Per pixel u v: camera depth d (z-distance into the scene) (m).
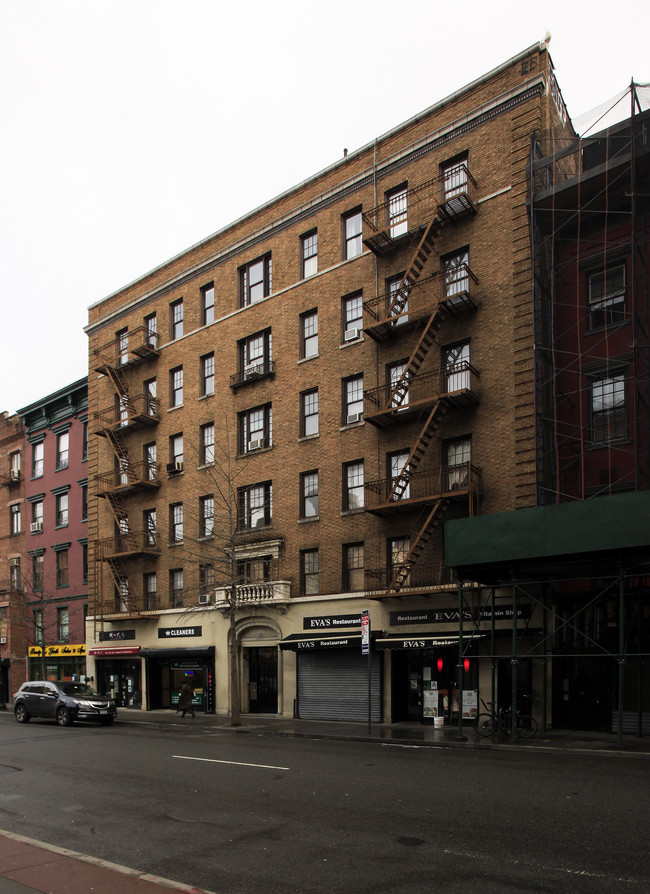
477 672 22.17
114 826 9.35
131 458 36.03
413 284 24.70
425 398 24.75
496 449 23.11
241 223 32.66
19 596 43.59
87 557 39.28
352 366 27.39
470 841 8.22
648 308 21.16
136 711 32.44
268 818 9.56
